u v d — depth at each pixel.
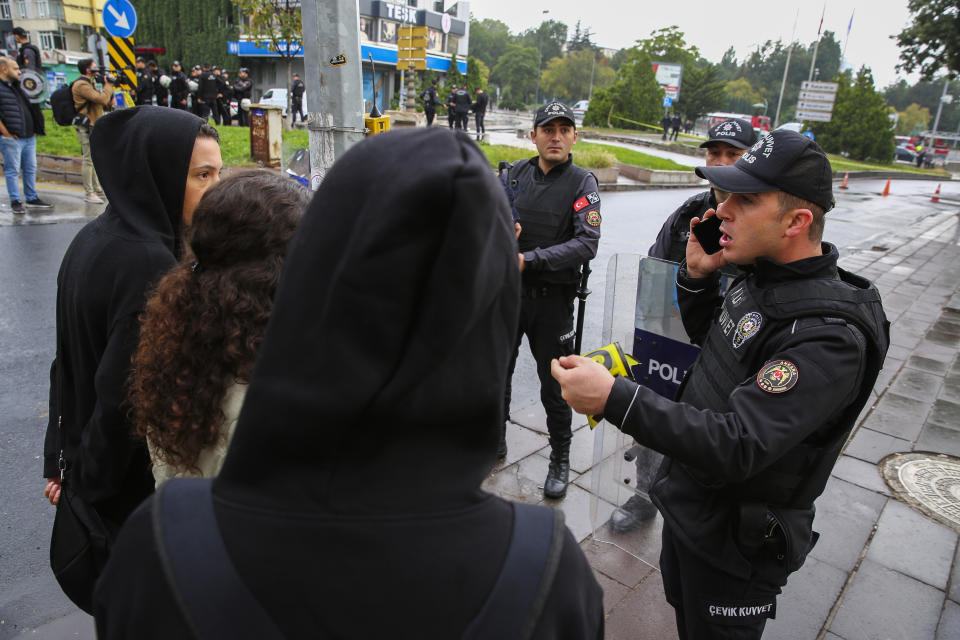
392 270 0.54
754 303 1.48
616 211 12.66
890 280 8.65
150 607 0.60
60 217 7.94
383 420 0.59
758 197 1.43
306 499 0.60
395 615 0.58
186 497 0.65
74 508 1.50
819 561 2.86
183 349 1.10
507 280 0.65
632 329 2.52
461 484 0.63
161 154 1.52
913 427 4.23
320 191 0.61
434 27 43.94
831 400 1.29
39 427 3.52
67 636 2.25
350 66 3.71
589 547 2.83
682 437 1.31
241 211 1.15
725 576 1.54
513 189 3.10
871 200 20.27
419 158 0.56
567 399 1.45
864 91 38.00
